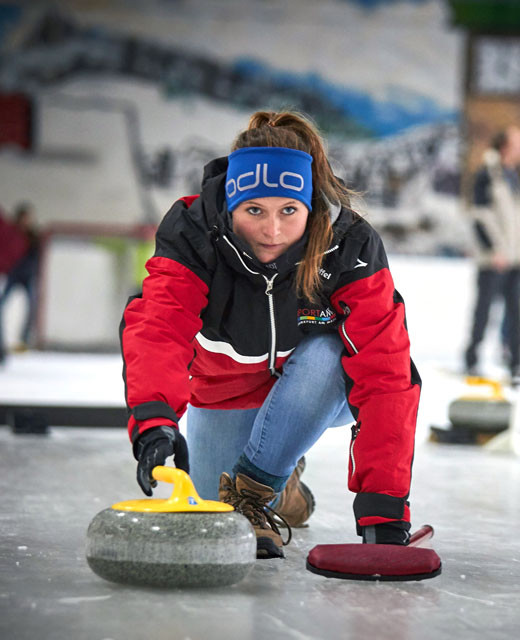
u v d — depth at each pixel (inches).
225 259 103.0
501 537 126.6
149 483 89.1
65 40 757.9
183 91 766.5
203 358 116.1
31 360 585.9
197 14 766.5
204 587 86.0
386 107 773.9
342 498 161.0
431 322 741.9
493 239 482.3
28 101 751.1
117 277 735.7
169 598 82.9
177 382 94.3
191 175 767.7
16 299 713.6
